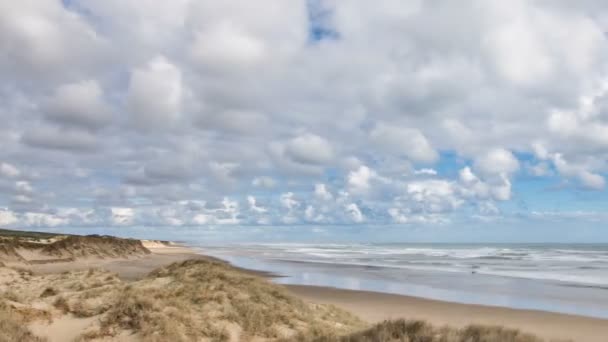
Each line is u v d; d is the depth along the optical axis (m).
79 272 21.30
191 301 14.87
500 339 11.87
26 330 12.32
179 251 98.56
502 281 36.88
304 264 56.31
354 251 106.00
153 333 12.60
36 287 18.62
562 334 17.55
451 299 26.59
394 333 12.46
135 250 68.69
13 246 42.12
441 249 127.69
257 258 71.06
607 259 71.50
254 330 14.10
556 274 43.56
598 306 24.59
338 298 26.33
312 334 14.09
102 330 12.72
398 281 36.50
